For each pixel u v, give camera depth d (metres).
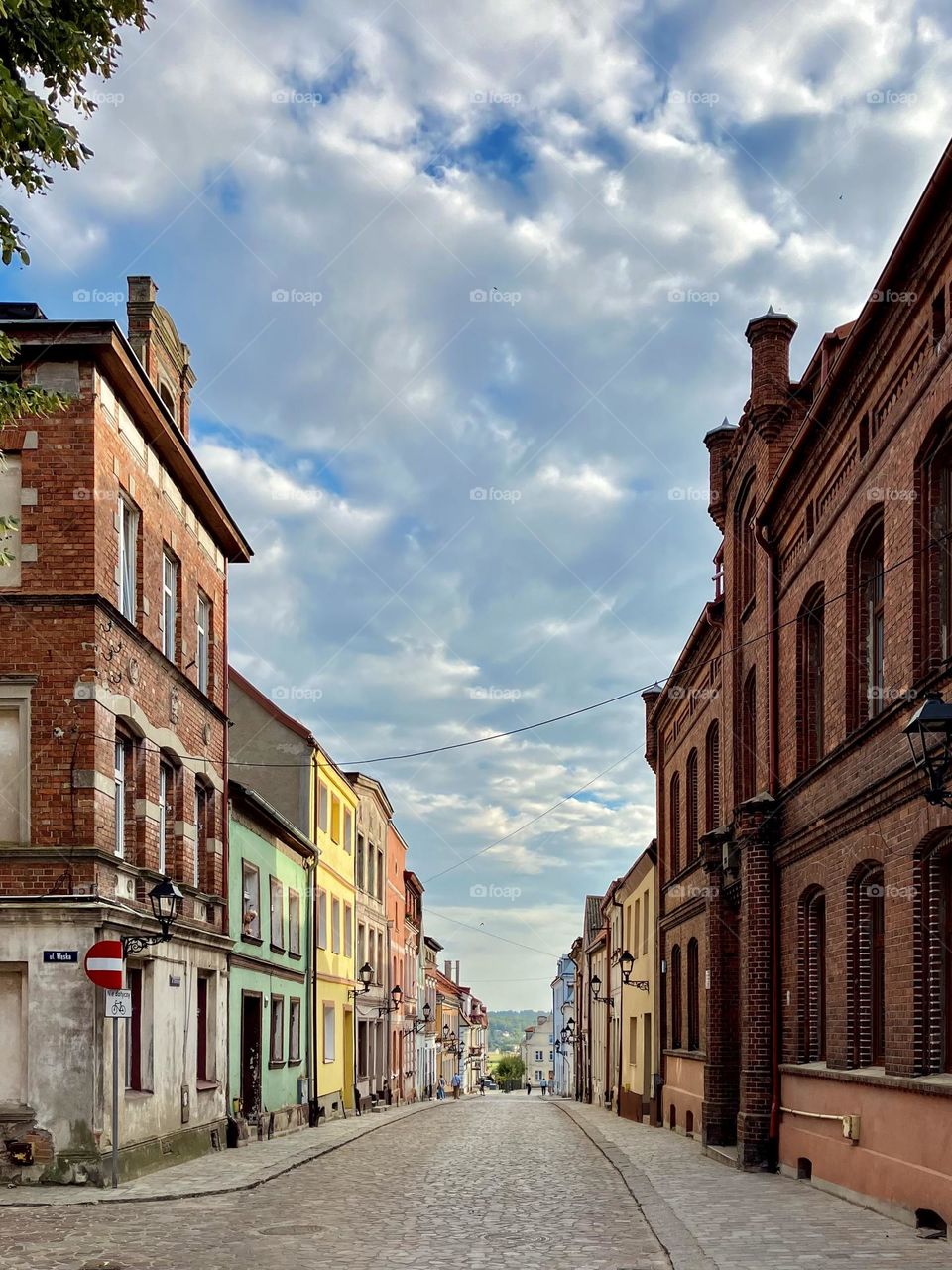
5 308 16.92
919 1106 12.01
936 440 12.27
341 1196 15.00
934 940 12.18
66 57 8.81
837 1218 12.72
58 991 15.18
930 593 12.46
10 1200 13.97
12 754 15.73
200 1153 20.06
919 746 11.92
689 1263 9.97
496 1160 20.25
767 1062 18.28
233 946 22.75
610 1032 43.78
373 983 42.75
